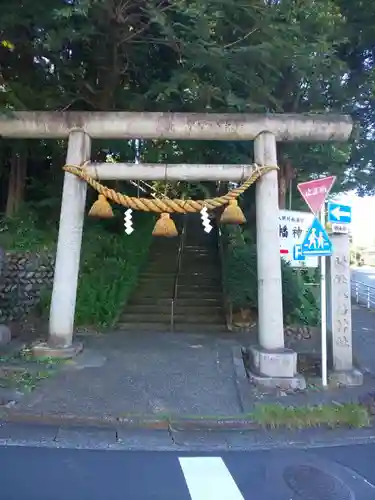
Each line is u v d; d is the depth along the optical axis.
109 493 3.87
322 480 4.25
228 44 8.32
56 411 5.61
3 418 5.51
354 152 12.66
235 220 7.63
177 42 8.21
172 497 3.84
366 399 6.33
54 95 10.08
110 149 11.90
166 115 7.92
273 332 7.26
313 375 7.37
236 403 6.06
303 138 7.86
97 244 12.05
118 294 11.11
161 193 14.24
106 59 10.18
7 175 12.84
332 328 7.27
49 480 4.09
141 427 5.45
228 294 11.09
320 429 5.54
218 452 4.89
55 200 11.87
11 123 8.02
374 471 4.47
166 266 14.28
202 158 11.03
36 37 9.02
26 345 8.23
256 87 9.04
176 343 8.91
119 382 6.61
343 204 7.40
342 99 11.44
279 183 12.38
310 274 12.63
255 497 3.88
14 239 10.66
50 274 11.01
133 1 7.96
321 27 9.02
